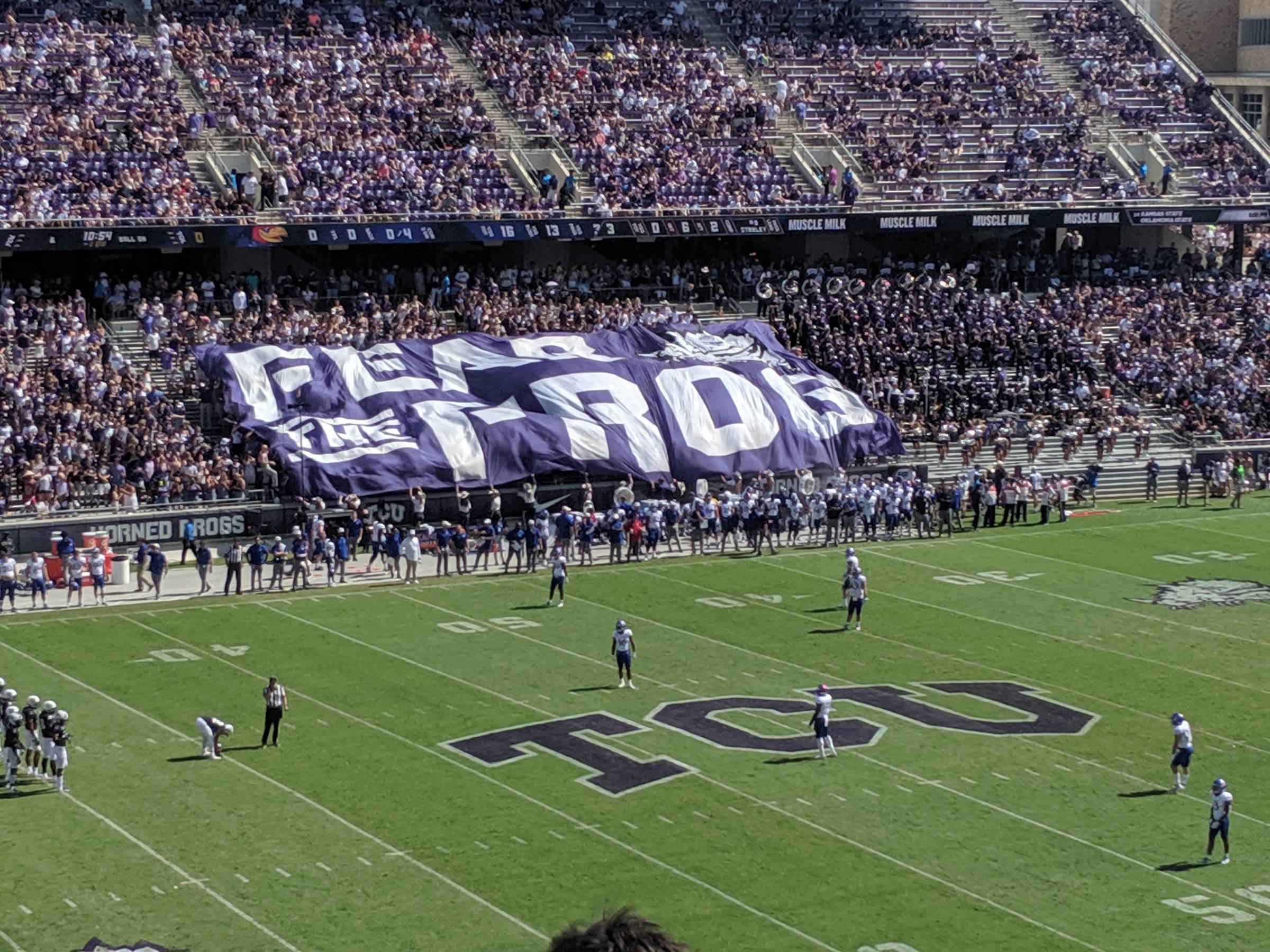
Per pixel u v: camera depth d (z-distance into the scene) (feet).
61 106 224.12
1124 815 111.75
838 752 123.03
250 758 120.67
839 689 138.82
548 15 273.54
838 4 294.25
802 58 279.08
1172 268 267.18
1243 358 242.37
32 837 106.22
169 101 231.09
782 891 98.89
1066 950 91.56
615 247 253.85
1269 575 179.93
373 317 217.97
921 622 159.84
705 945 91.66
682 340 220.64
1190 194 270.67
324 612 161.68
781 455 208.44
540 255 249.96
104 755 120.98
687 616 161.38
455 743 124.06
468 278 234.58
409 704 133.28
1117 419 228.43
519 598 167.84
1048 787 116.67
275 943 91.61
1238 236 271.69
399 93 247.50
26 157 214.48
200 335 209.97
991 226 254.27
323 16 256.32
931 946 91.97
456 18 266.77
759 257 262.26
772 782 116.78
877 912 96.22
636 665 144.66
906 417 223.92
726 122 261.03
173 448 188.14
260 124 232.94
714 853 104.42
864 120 269.64
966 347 236.22
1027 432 224.12
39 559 162.50
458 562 178.19
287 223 218.79
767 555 187.83
